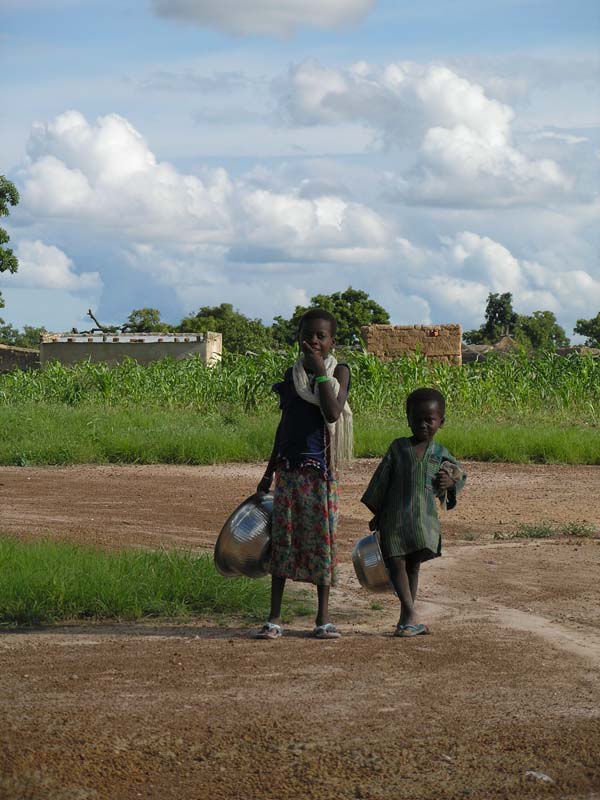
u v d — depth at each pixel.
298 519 6.46
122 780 4.09
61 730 4.59
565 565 9.10
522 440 18.92
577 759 4.36
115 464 17.88
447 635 6.53
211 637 6.51
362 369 26.38
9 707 4.93
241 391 26.89
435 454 6.61
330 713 4.91
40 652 6.05
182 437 18.78
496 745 4.50
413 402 6.59
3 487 14.38
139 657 5.93
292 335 67.50
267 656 5.98
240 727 4.69
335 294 66.75
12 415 21.02
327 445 6.46
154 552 8.65
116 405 27.47
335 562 6.54
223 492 14.23
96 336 41.81
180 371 29.41
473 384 27.09
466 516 12.32
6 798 3.86
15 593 7.12
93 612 7.14
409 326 32.94
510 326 88.44
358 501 13.52
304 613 7.29
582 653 6.09
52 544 8.73
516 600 7.69
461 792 4.02
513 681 5.48
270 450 18.67
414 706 5.03
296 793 4.00
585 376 26.67
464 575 8.64
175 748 4.43
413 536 6.51
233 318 68.50
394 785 4.08
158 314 68.12
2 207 46.47
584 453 18.36
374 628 6.86
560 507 13.12
